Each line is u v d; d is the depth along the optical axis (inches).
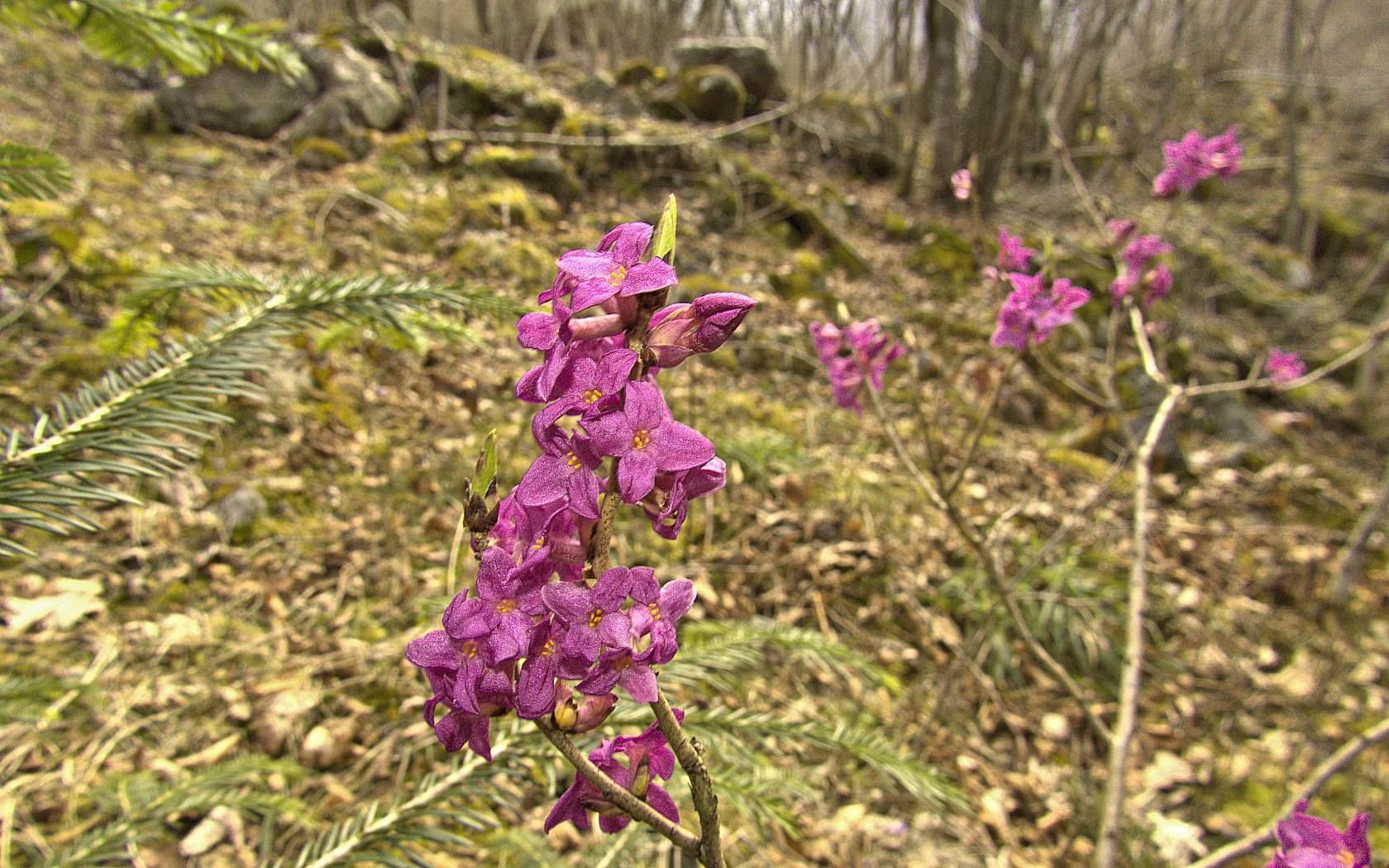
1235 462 255.8
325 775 100.2
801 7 356.5
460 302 70.9
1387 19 705.6
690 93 333.7
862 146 356.5
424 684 113.9
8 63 232.8
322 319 85.9
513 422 173.3
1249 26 563.2
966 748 138.1
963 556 178.1
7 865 79.4
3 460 45.6
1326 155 549.3
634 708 70.1
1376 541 225.1
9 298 150.0
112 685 102.4
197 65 79.3
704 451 27.2
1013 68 311.7
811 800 112.7
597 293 26.1
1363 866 44.2
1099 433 243.6
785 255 276.7
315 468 146.1
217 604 118.7
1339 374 324.5
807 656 137.6
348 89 255.4
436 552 138.2
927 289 286.2
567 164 275.4
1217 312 347.3
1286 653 181.2
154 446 50.1
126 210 191.0
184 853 85.7
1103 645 165.2
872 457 203.8
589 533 29.8
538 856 88.4
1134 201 397.4
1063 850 122.3
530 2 449.4
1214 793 142.4
